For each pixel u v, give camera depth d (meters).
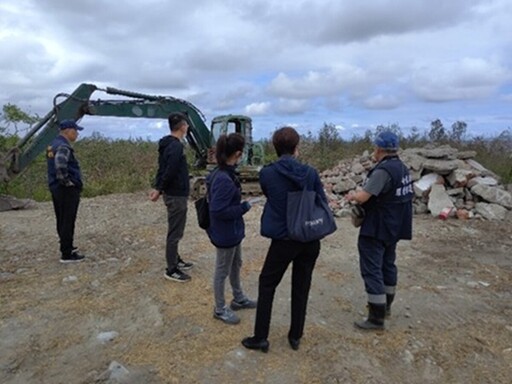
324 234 3.50
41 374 3.51
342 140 18.62
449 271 6.00
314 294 5.10
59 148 5.65
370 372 3.57
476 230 8.10
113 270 5.76
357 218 4.18
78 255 6.15
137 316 4.42
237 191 3.94
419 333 4.25
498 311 4.79
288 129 3.60
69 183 5.72
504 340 4.17
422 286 5.42
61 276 5.54
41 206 10.62
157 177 5.00
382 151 4.10
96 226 8.34
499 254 6.79
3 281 5.36
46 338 4.03
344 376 3.49
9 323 4.29
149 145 21.89
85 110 10.27
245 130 12.15
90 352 3.80
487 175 10.15
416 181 9.77
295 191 3.47
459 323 4.49
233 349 3.79
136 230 7.95
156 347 3.84
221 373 3.49
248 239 7.35
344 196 10.32
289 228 3.42
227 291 5.06
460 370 3.69
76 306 4.64
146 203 10.81
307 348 3.86
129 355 3.72
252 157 12.28
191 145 12.54
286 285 5.24
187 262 5.97
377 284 4.17
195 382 3.38
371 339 4.09
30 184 13.20
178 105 11.87
